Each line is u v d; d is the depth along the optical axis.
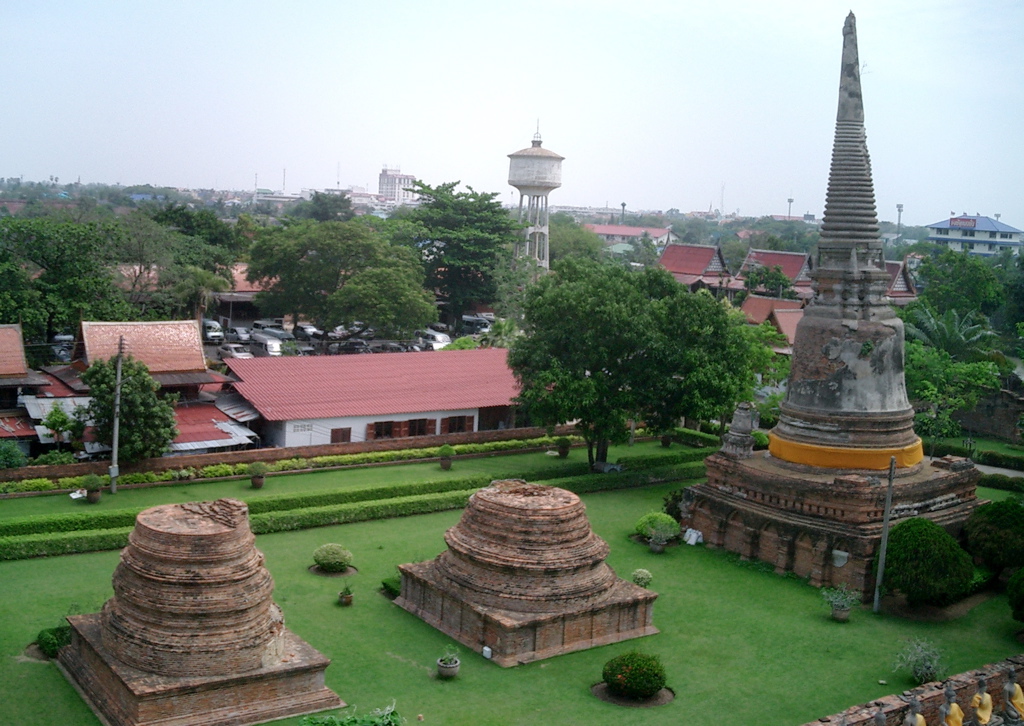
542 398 62.66
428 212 130.12
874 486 48.44
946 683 32.69
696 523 55.09
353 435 69.44
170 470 59.91
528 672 38.09
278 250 107.88
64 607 41.44
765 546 51.44
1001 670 35.44
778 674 39.06
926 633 43.94
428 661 38.59
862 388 52.31
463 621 40.62
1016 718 31.33
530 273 117.25
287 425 66.75
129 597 33.34
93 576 45.19
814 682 38.47
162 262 100.00
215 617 33.22
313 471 64.31
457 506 58.97
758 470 52.69
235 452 63.06
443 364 79.31
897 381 53.34
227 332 112.06
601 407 63.78
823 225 54.16
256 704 33.53
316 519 54.06
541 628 39.31
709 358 63.19
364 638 40.28
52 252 86.06
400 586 44.34
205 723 32.31
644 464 69.75
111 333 67.12
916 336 91.00
